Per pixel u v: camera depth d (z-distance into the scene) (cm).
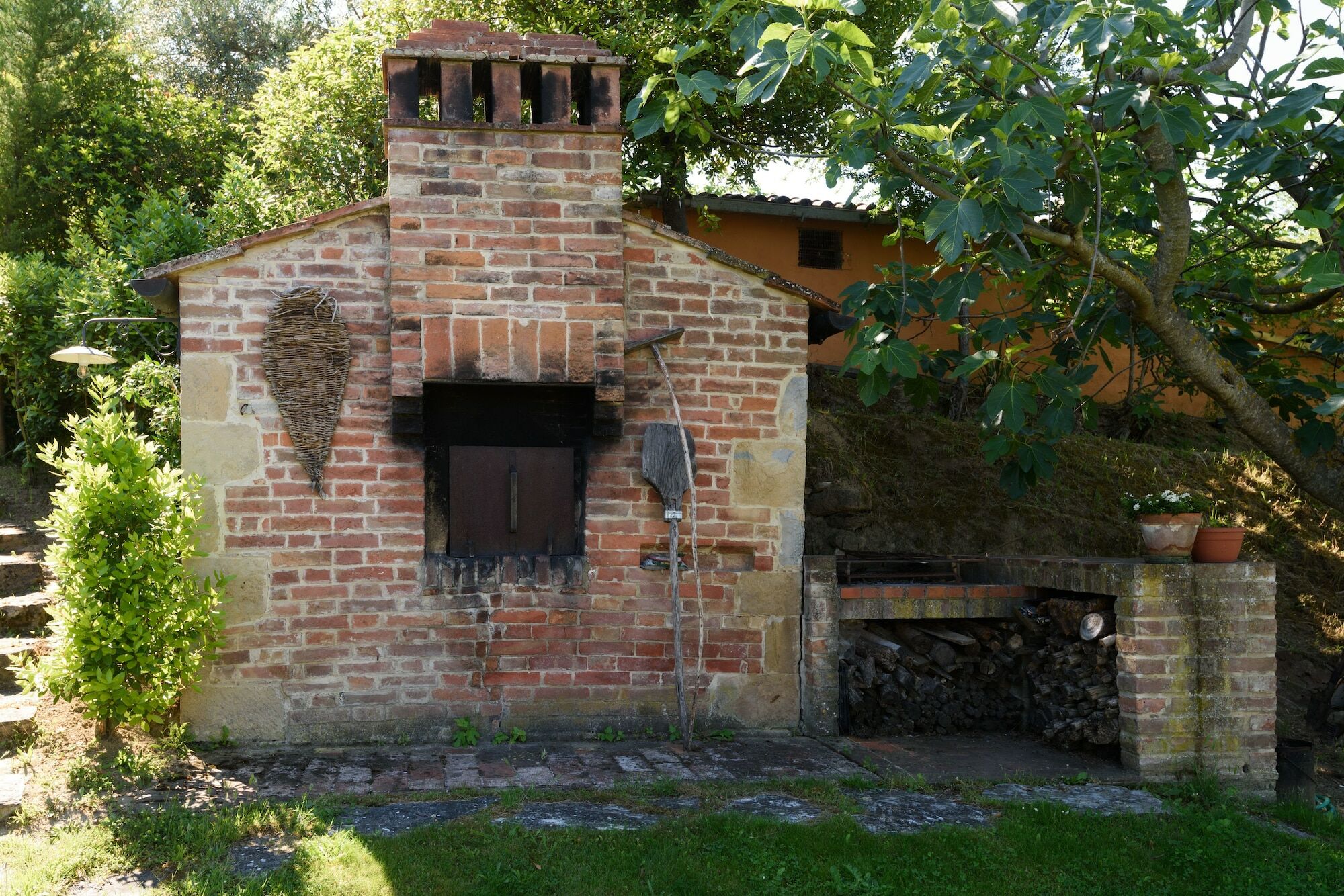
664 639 649
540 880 411
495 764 566
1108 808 541
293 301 603
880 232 1389
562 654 636
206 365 596
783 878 431
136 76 1413
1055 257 687
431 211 602
